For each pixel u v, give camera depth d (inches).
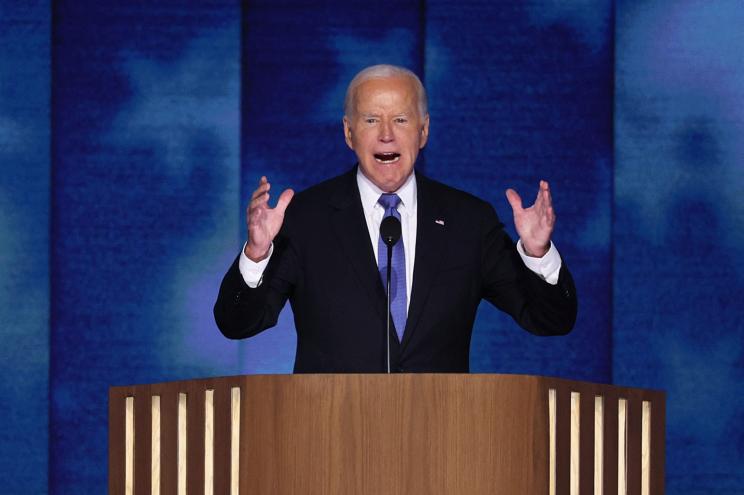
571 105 690.8
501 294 438.0
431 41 690.8
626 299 685.3
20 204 682.8
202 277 683.4
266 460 330.3
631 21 689.0
